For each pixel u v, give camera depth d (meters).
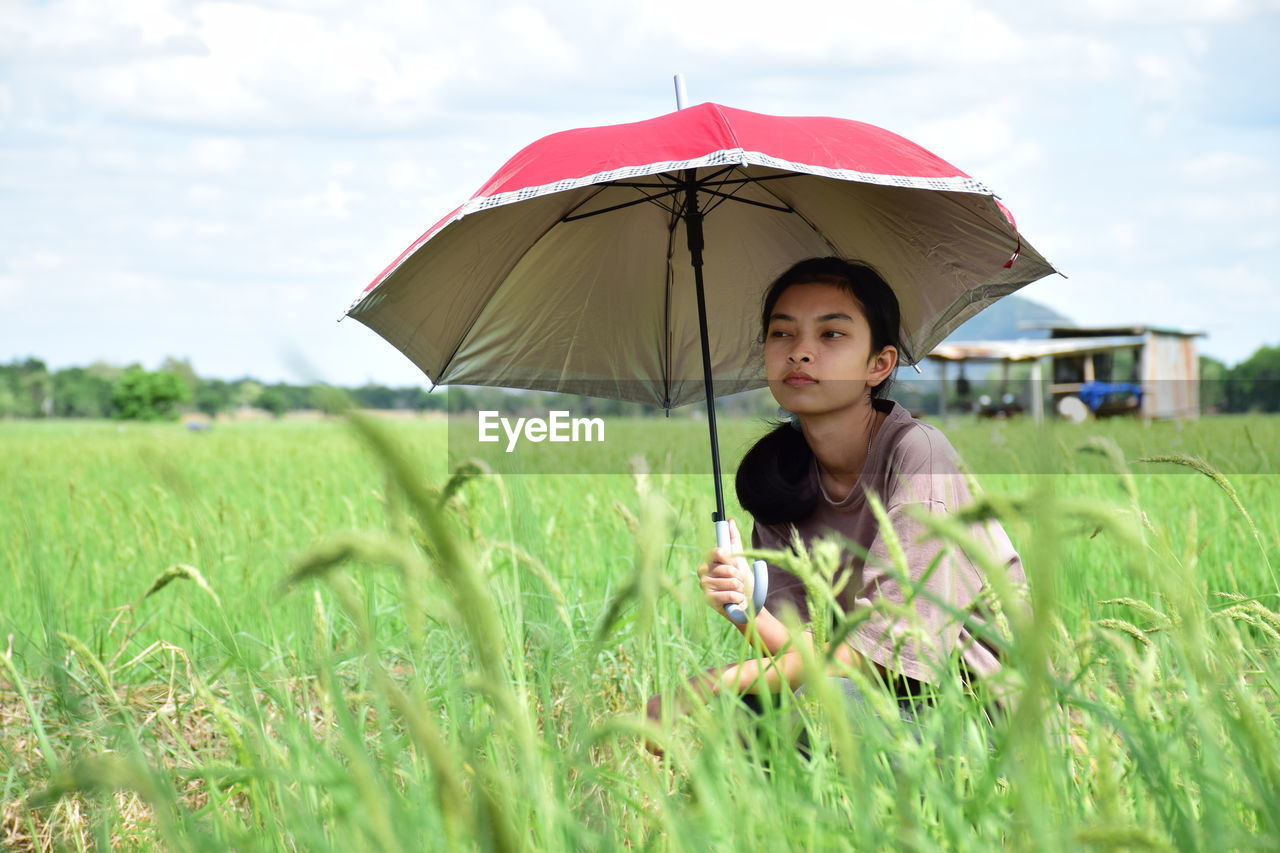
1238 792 1.65
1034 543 0.91
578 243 4.06
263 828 1.92
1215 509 5.30
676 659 2.66
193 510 1.96
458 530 2.34
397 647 3.15
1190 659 1.54
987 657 2.57
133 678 3.85
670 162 2.91
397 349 3.80
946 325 3.84
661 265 4.20
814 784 1.64
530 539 1.88
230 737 1.86
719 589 2.70
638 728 1.42
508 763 1.54
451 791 1.02
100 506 7.66
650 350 4.32
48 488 10.71
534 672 2.06
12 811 2.70
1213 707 1.57
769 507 3.05
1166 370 29.42
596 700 2.07
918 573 2.53
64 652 2.68
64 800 2.59
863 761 1.57
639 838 1.65
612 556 4.64
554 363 4.21
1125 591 3.72
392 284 3.54
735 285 4.24
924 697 2.01
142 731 2.64
